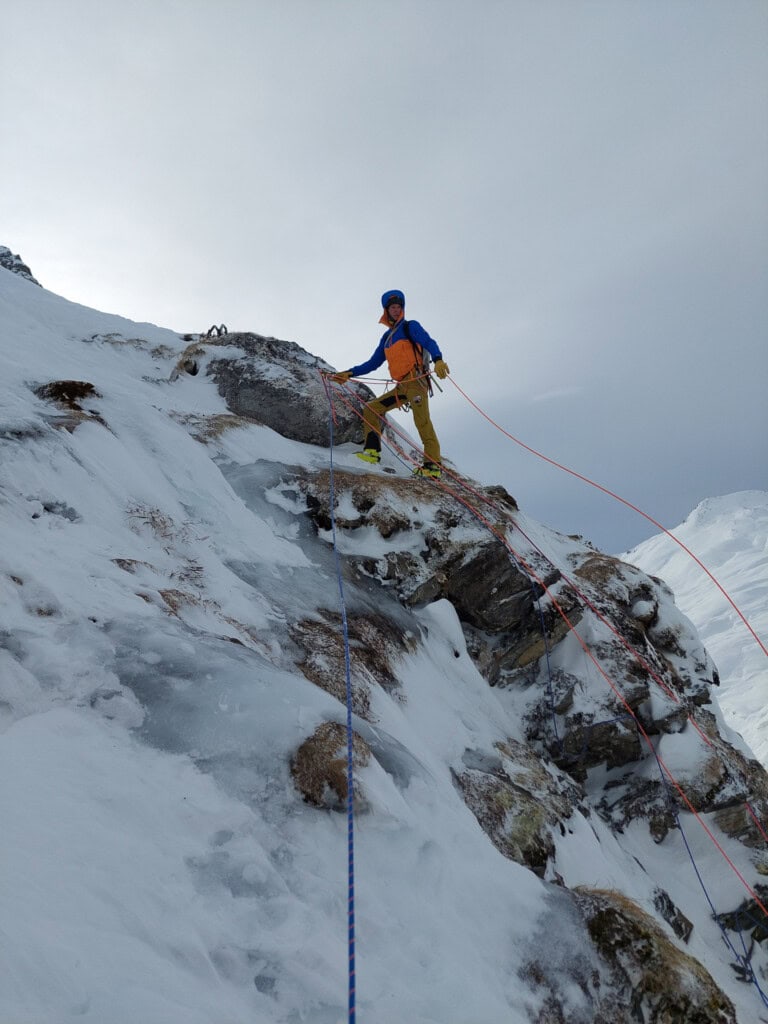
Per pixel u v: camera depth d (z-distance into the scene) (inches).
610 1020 139.2
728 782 308.8
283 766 141.8
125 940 97.4
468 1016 117.4
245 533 276.5
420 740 227.9
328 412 384.5
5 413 229.5
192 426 344.8
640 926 156.5
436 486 356.5
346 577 288.4
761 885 293.6
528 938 145.0
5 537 177.9
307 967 110.0
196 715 146.6
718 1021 151.3
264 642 211.6
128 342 431.2
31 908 92.9
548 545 397.1
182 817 125.4
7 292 450.0
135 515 230.2
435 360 346.6
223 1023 93.1
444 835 158.1
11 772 117.0
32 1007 80.3
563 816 241.9
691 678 375.2
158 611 180.7
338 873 130.9
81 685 145.9
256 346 442.0
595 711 305.3
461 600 322.7
